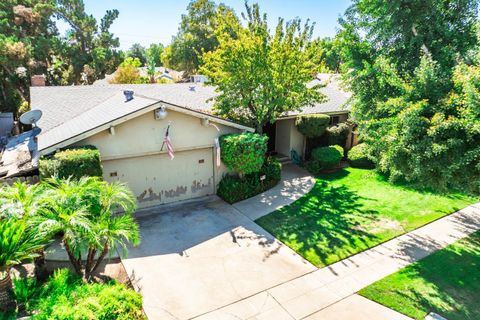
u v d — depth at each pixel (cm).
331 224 1045
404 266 805
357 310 652
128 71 3028
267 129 1894
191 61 4650
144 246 916
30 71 2908
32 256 571
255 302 681
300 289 723
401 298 684
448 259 829
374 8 1188
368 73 979
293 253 877
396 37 1225
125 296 541
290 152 1806
